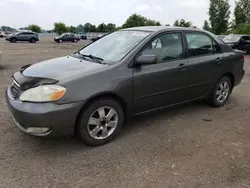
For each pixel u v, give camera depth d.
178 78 4.26
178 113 4.84
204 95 4.88
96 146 3.56
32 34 35.78
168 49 4.19
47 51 20.22
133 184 2.77
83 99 3.25
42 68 3.66
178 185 2.77
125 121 3.89
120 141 3.71
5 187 2.69
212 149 3.53
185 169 3.05
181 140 3.77
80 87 3.25
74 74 3.35
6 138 3.70
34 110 3.06
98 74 3.43
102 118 3.54
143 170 3.02
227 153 3.42
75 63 3.83
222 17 52.41
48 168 3.03
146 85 3.86
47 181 2.80
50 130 3.16
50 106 3.08
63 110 3.13
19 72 3.75
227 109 5.15
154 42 4.04
